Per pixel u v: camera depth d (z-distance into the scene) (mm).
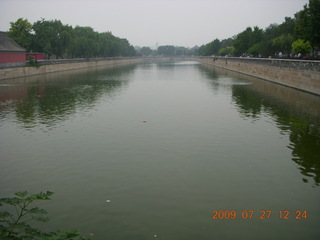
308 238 11117
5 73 62594
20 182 15438
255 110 31547
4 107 33625
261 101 36625
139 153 19266
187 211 12812
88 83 57875
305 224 11938
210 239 11031
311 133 23328
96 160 18172
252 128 24734
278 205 13305
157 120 27359
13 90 47250
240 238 11102
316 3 44656
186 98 39562
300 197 13969
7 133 23531
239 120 27359
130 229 11562
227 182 15398
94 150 19781
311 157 18609
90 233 11281
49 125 25797
